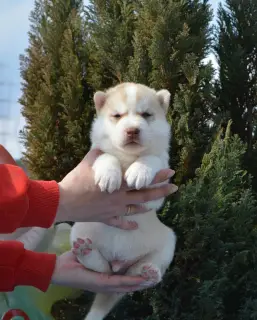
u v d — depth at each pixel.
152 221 0.74
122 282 0.67
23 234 0.83
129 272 0.72
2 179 0.47
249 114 1.11
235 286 0.93
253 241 0.95
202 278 0.93
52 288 0.90
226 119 1.06
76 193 0.53
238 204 0.96
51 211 0.50
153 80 1.01
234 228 0.93
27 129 1.10
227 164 0.93
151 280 0.68
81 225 0.73
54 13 1.10
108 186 0.54
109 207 0.56
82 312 1.00
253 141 1.08
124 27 1.04
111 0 1.09
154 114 0.80
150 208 0.68
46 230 0.89
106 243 0.72
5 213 0.46
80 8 1.14
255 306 0.89
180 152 0.99
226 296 0.96
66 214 0.53
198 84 0.99
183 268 0.94
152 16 1.01
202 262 0.93
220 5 1.13
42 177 1.09
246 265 0.94
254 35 1.09
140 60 1.00
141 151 0.74
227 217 0.94
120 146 0.73
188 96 0.97
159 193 0.59
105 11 1.07
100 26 1.07
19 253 0.62
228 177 0.94
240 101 1.12
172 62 0.99
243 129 1.12
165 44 0.99
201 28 1.03
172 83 1.01
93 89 1.08
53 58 1.08
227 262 0.93
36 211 0.49
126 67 1.03
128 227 0.63
